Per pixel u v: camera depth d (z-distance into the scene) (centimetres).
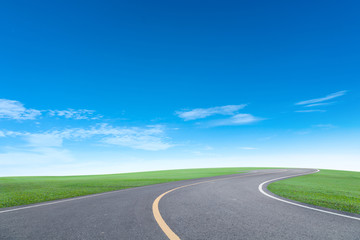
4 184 1645
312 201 807
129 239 379
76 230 432
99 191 1176
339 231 427
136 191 1123
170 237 388
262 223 484
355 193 1120
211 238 384
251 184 1473
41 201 838
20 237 392
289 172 3262
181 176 2642
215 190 1137
